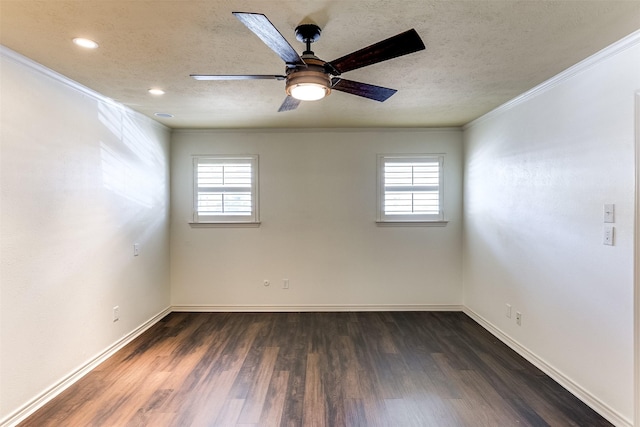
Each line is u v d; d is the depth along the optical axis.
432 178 4.36
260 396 2.44
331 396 2.44
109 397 2.43
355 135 4.35
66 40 1.95
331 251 4.40
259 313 4.35
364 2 1.59
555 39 1.97
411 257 4.41
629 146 2.00
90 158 2.85
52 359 2.43
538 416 2.19
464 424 2.12
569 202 2.48
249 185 4.37
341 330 3.73
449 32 1.89
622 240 2.05
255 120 3.90
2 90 2.05
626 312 2.03
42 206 2.35
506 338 3.35
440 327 3.82
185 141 4.38
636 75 1.95
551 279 2.68
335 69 1.85
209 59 2.22
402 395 2.44
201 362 2.98
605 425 2.10
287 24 1.80
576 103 2.40
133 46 2.03
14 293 2.13
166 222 4.27
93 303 2.89
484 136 3.76
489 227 3.67
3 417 2.06
